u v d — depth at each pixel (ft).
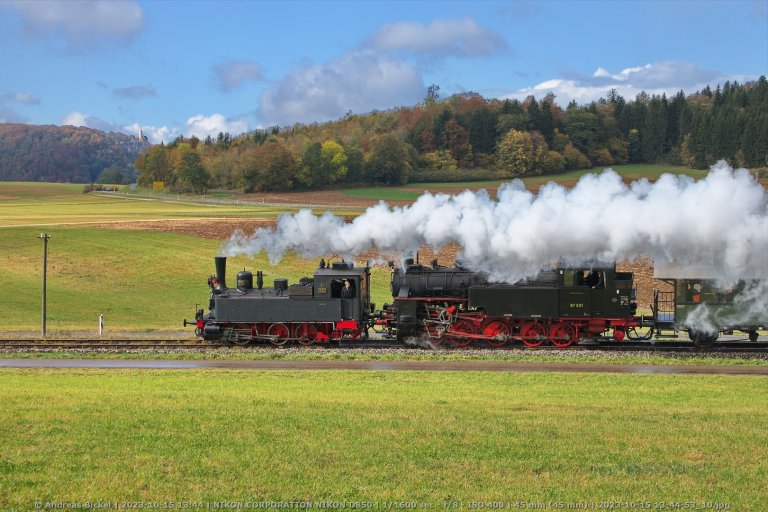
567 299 92.38
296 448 45.27
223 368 82.12
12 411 54.29
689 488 39.09
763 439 47.47
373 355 89.40
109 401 58.54
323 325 97.50
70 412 54.08
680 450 45.16
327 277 96.48
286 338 97.50
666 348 92.89
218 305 97.14
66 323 135.95
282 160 422.00
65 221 262.67
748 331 93.97
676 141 517.55
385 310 101.45
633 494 38.27
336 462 42.83
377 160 432.25
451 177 449.48
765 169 424.87
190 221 259.39
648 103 560.20
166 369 81.30
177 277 182.50
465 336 94.63
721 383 70.38
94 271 185.06
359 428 49.73
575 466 42.32
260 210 319.88
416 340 97.25
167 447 45.42
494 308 93.04
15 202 411.54
